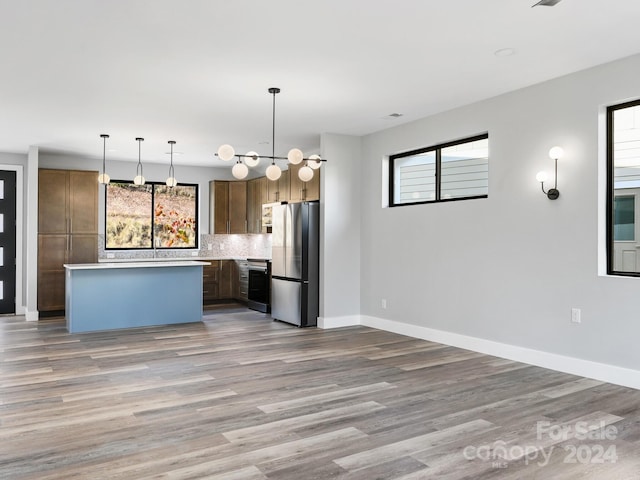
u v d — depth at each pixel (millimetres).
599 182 4094
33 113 5500
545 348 4500
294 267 6762
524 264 4676
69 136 6711
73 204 7766
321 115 5633
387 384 3990
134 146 7434
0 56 3807
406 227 6039
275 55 3809
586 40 3559
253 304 8234
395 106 5273
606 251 4129
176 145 7355
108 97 4895
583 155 4195
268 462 2590
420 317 5844
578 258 4234
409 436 2934
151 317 6707
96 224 7918
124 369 4453
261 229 8727
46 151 7844
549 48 3701
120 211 8805
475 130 5148
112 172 8664
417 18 3193
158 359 4832
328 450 2736
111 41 3535
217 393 3758
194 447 2779
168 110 5379
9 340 5750
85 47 3637
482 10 3084
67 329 6461
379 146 6461
